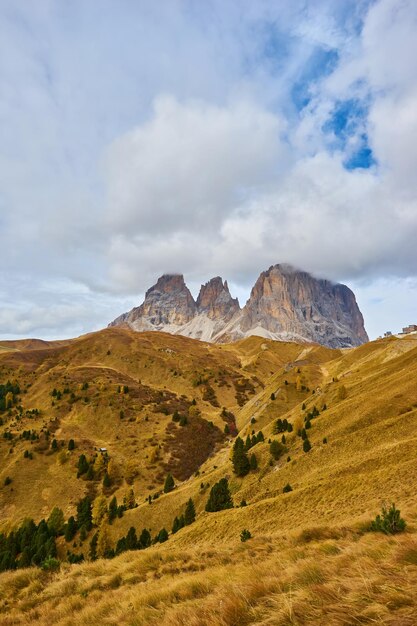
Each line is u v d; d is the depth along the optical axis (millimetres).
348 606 5402
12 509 103312
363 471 46500
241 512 50625
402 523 16188
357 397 91750
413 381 78875
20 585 17453
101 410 163875
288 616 5785
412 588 5574
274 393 162250
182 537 53312
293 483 63781
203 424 160875
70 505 106062
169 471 126000
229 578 11391
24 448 128125
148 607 10031
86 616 11477
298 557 13375
